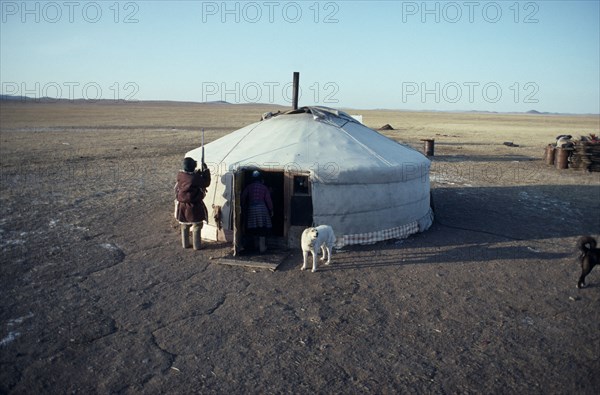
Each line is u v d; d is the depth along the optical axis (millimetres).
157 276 7609
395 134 41531
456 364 5109
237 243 8578
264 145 9695
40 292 6902
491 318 6254
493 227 11000
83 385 4645
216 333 5742
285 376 4844
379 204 9328
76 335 5645
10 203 12703
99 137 33938
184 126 47469
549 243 9812
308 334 5750
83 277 7516
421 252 8984
